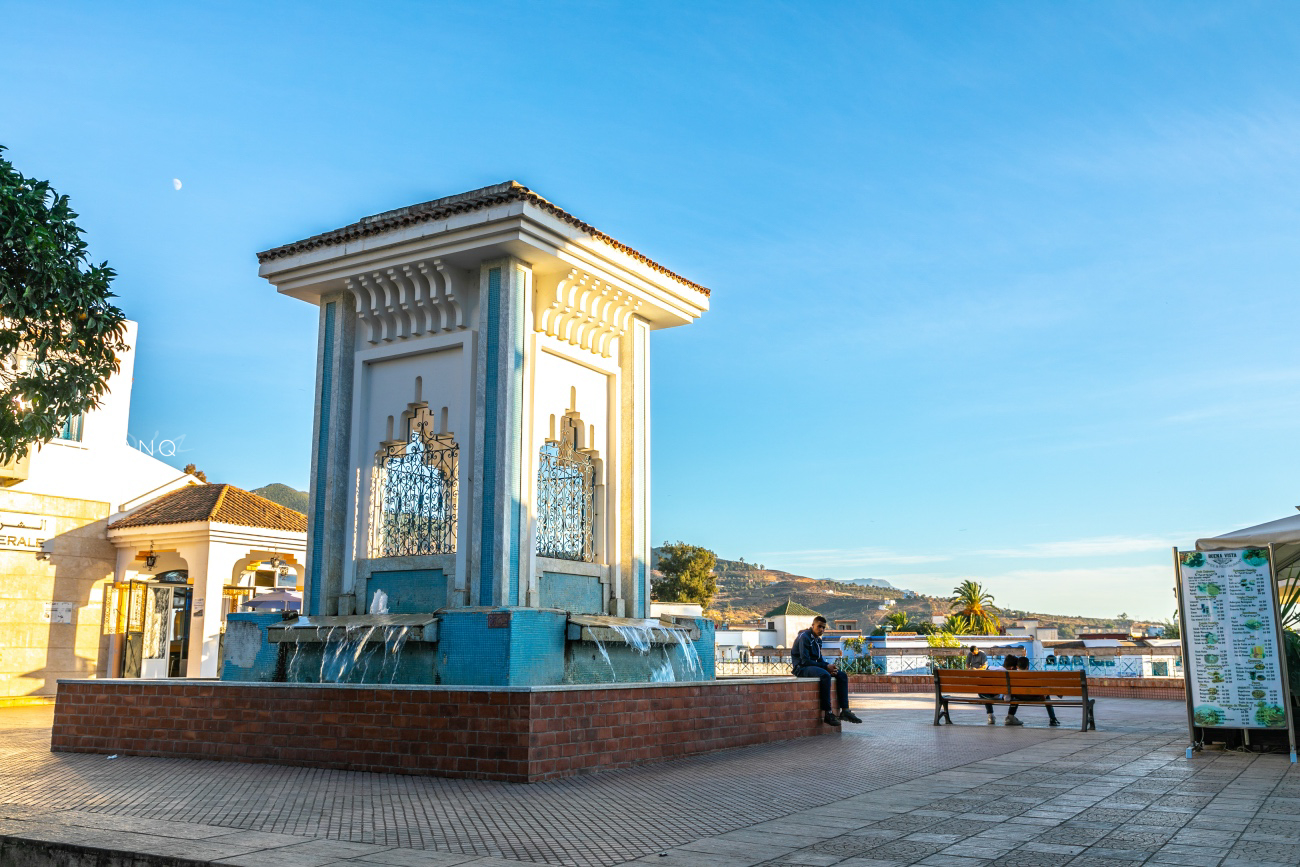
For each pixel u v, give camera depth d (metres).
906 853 5.65
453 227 12.60
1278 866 5.19
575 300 13.63
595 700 9.48
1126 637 67.75
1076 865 5.29
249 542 24.16
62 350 13.63
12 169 12.07
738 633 73.56
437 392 13.30
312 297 14.66
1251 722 9.91
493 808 7.37
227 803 7.68
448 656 11.67
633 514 14.54
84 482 24.06
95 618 23.97
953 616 104.94
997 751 10.79
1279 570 13.00
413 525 13.25
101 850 5.97
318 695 10.12
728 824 6.64
